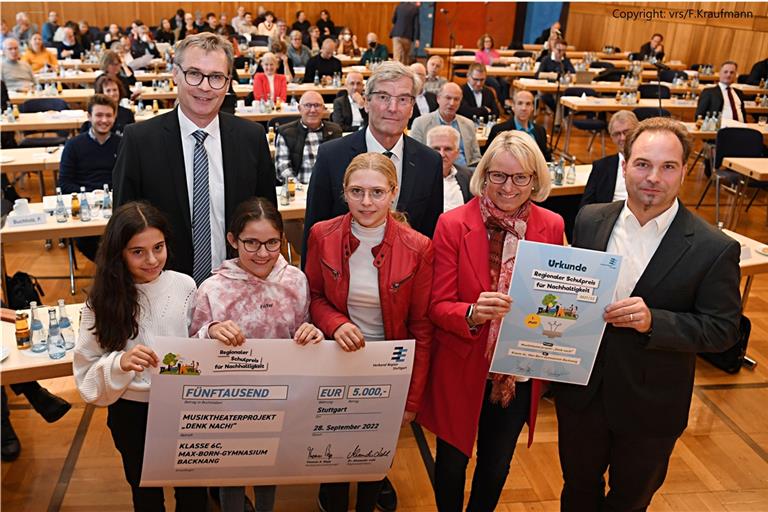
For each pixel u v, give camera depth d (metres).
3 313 2.44
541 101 9.79
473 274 1.91
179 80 2.10
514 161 1.79
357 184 1.83
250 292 1.93
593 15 14.70
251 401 1.82
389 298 1.94
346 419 1.91
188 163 2.22
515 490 2.72
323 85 8.73
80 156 4.50
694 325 1.71
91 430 2.96
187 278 1.96
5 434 2.77
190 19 13.73
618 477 1.98
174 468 1.86
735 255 1.74
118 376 1.75
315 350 1.81
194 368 1.74
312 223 2.31
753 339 4.21
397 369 1.87
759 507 2.69
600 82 9.90
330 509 2.19
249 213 1.86
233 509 2.03
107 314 1.78
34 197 6.11
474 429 1.97
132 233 1.77
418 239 1.95
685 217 1.80
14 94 7.57
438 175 2.37
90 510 2.48
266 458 1.91
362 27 16.19
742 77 10.05
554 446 3.02
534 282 1.75
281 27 13.18
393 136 2.24
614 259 1.70
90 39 12.64
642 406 1.85
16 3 14.05
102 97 4.37
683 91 9.40
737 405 3.44
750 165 5.70
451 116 4.77
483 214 1.92
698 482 2.82
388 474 2.76
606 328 1.85
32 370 2.32
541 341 1.81
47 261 4.89
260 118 6.81
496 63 11.58
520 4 15.41
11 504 2.50
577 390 1.92
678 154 1.68
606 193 4.27
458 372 1.98
